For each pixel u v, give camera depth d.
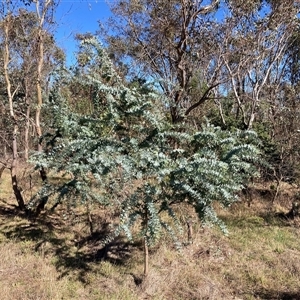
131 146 4.13
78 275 4.61
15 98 7.95
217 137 4.24
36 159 5.22
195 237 5.88
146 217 4.20
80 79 4.62
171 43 6.48
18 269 4.65
